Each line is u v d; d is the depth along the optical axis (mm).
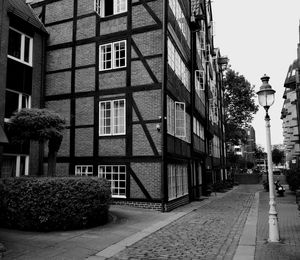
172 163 14805
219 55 37125
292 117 32844
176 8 16094
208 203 17047
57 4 16609
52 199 8781
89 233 8594
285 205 15789
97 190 9500
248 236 8430
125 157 13992
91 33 15531
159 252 6918
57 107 15836
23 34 15031
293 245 7398
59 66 16094
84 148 14992
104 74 14930
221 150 35969
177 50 16078
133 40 14398
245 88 40812
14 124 10391
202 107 22922
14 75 14211
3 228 9055
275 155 80188
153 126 13562
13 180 9117
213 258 6488
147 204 13344
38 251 6793
